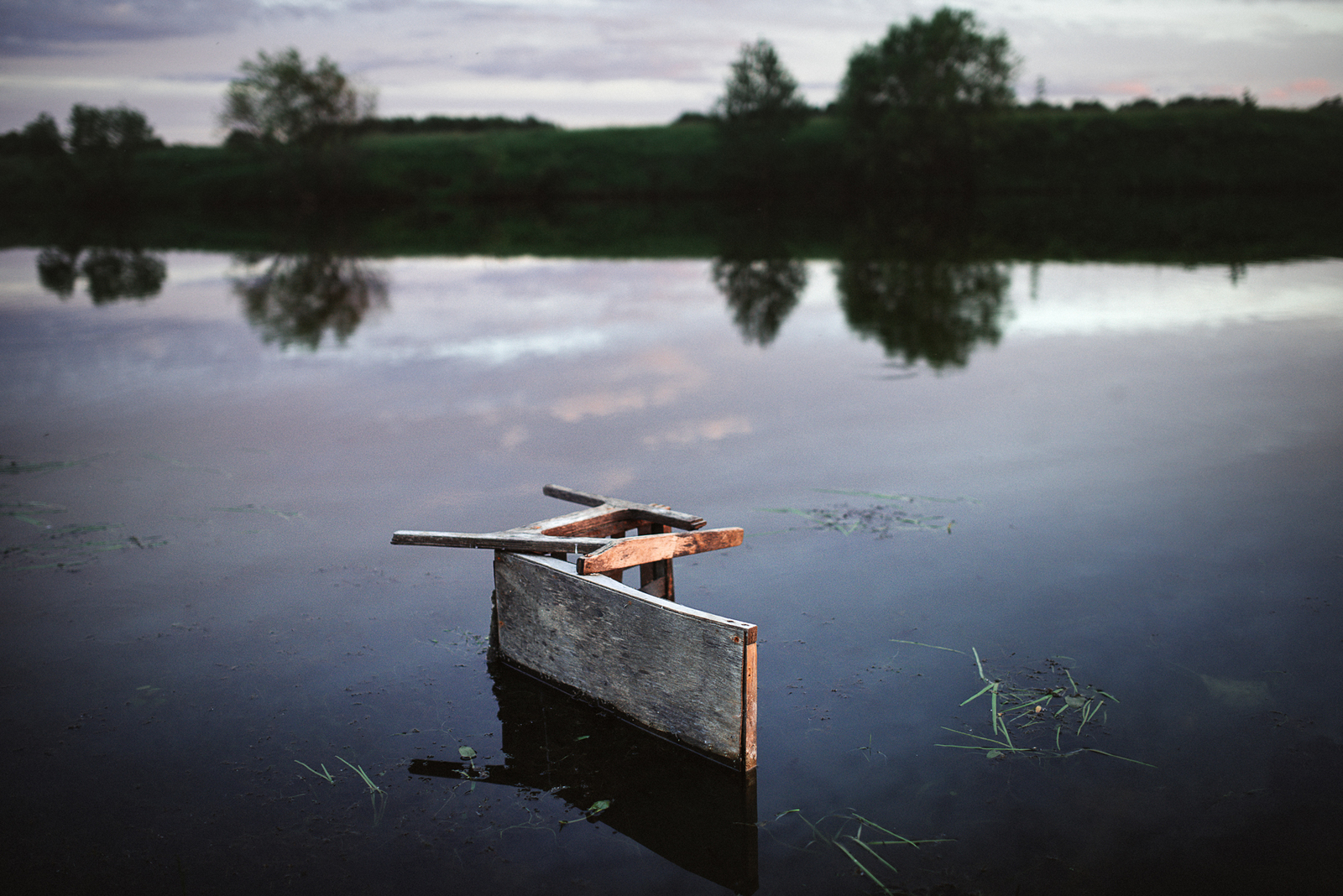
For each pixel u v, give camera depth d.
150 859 3.37
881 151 52.25
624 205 51.59
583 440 8.62
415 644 4.90
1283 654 4.52
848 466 7.66
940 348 12.70
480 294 18.91
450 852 3.38
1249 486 6.87
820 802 3.58
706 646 3.74
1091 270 20.31
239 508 6.98
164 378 11.69
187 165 59.94
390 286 20.34
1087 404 9.49
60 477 7.78
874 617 5.00
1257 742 3.85
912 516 6.46
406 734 4.12
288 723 4.21
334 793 3.72
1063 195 48.69
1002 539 6.02
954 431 8.62
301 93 51.38
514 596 4.57
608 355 12.71
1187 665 4.44
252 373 11.91
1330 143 50.34
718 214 43.66
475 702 4.37
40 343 14.14
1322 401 9.23
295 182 53.44
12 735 4.15
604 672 4.20
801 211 44.06
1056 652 4.59
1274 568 5.45
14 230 38.34
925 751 3.86
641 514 5.01
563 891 3.17
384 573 5.78
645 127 70.75
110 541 6.34
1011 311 15.52
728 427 8.98
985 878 3.16
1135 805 3.50
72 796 3.73
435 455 8.25
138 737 4.12
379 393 10.73
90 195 54.00
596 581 4.14
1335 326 13.21
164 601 5.43
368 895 3.17
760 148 55.41
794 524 6.38
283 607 5.34
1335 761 3.71
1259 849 3.25
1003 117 50.59
